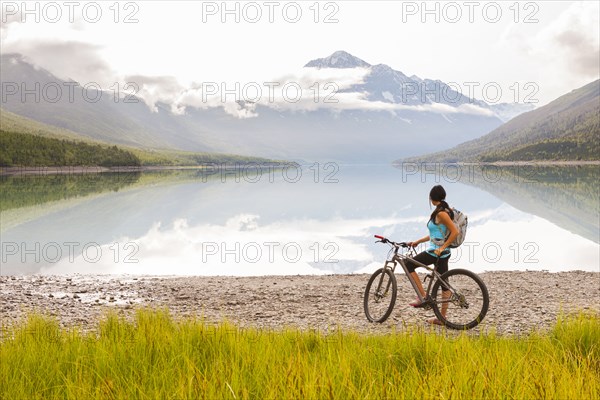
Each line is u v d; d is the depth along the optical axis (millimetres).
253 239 34688
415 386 5613
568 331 8875
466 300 10938
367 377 5832
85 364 6617
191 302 14836
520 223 41156
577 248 28625
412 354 7180
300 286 17141
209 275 21312
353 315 12914
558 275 19203
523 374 5902
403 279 17844
